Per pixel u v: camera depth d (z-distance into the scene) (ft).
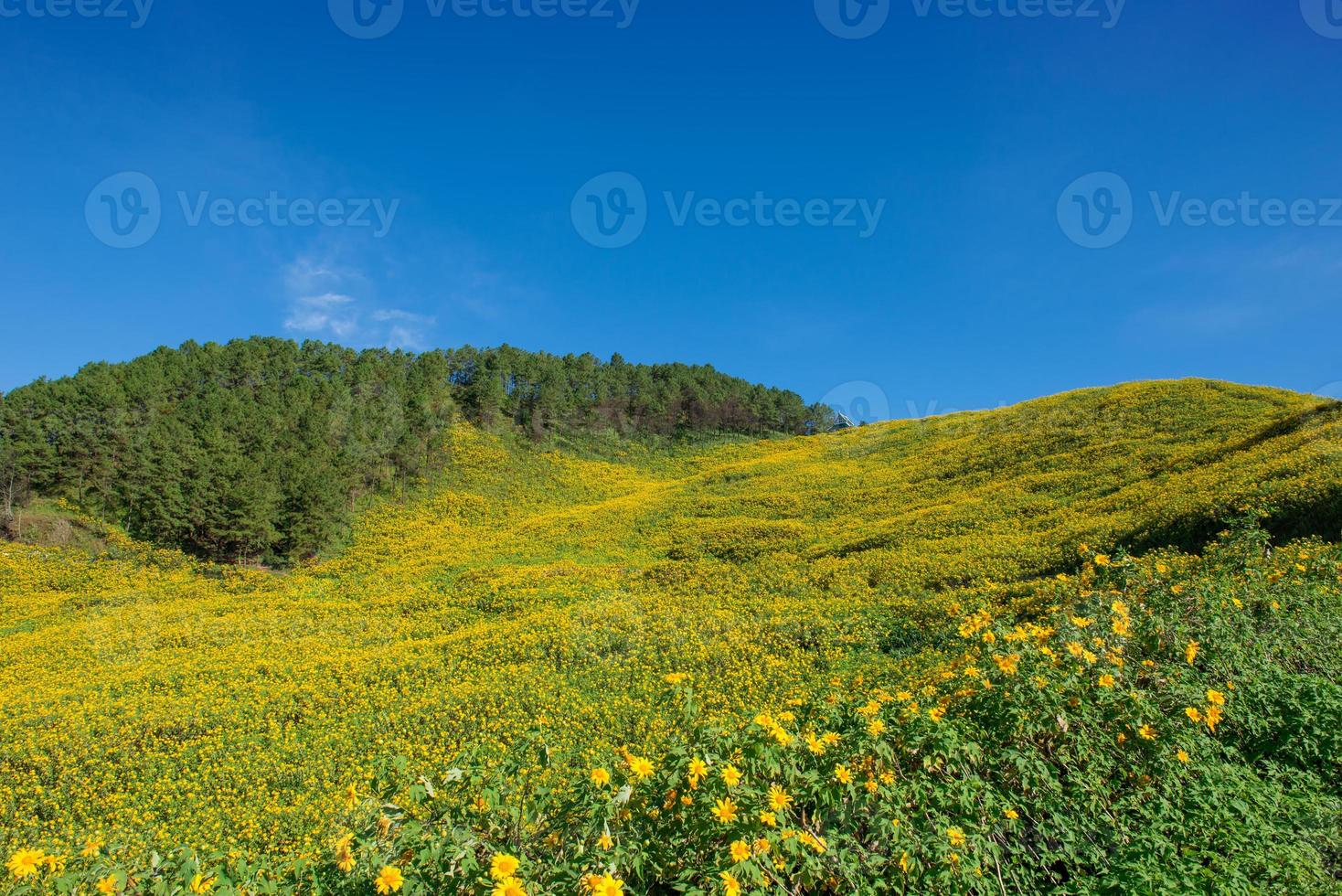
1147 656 21.54
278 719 58.90
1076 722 17.25
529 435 241.35
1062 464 119.44
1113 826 14.87
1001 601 59.11
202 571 135.33
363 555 147.54
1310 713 18.51
